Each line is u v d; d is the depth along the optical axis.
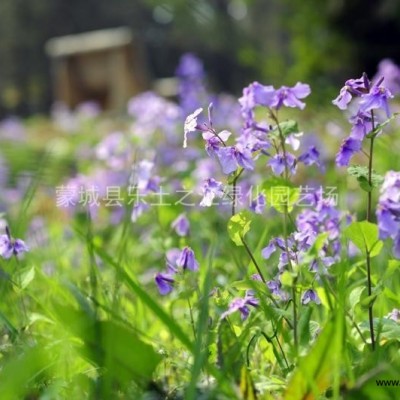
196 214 1.83
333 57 6.10
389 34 6.04
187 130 1.13
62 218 2.45
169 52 20.27
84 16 19.30
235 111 2.82
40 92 18.88
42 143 5.39
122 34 10.53
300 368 1.00
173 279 1.19
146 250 1.88
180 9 5.89
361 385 0.99
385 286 1.24
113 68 10.12
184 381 1.10
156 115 2.73
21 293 1.26
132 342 1.07
